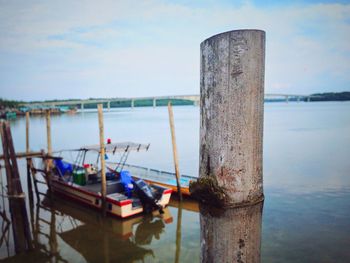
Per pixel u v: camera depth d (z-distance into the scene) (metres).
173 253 9.58
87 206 14.02
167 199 13.30
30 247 10.02
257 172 1.50
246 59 1.44
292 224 10.55
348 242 9.10
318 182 16.00
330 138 32.97
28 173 15.82
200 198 1.57
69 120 83.00
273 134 37.59
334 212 11.69
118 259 9.41
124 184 14.09
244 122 1.45
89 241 10.85
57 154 28.56
